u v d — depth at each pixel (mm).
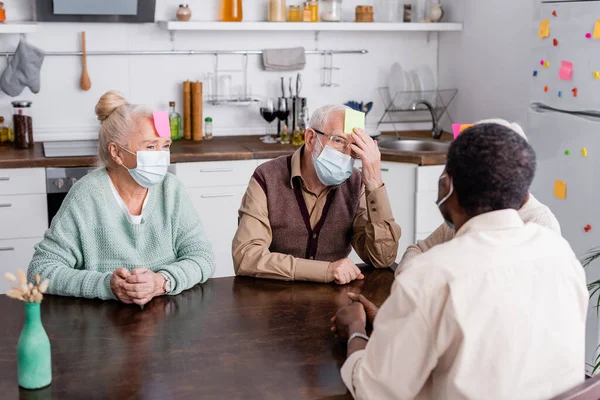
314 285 2326
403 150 4410
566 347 1434
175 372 1698
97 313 2057
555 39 3461
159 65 4566
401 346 1375
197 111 4508
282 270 2355
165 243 2404
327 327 1975
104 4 4223
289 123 4727
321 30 4637
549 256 1436
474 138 1419
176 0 4531
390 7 4730
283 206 2566
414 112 5066
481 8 4570
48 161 3820
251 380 1662
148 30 4508
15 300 2150
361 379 1426
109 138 2275
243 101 4625
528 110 3701
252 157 4121
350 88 4949
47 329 1939
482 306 1355
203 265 2338
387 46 4969
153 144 2270
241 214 2574
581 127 3316
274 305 2141
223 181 4109
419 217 4117
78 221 2279
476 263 1382
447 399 1396
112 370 1704
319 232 2607
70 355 1782
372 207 2488
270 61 4672
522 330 1371
